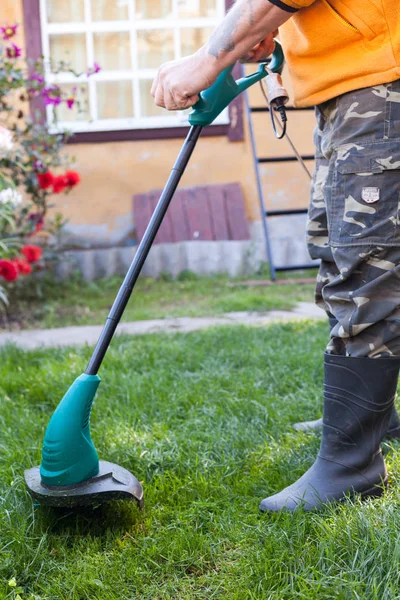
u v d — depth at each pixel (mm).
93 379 1649
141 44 6309
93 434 2230
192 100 1640
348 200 1619
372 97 1585
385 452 2000
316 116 1920
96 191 6215
